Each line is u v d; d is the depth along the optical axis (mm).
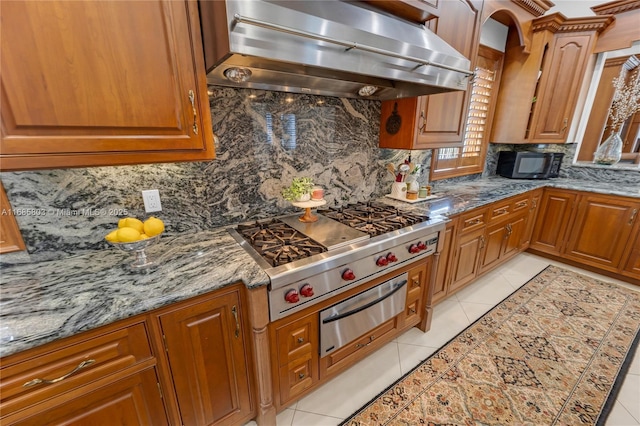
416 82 1371
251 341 1174
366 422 1396
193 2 976
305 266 1140
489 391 1549
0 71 745
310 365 1373
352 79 1494
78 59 825
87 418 872
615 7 2504
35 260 1118
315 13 990
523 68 2688
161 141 1005
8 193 1031
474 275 2434
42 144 826
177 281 1000
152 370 961
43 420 799
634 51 2609
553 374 1649
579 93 2766
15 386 739
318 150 1813
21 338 717
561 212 2893
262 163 1598
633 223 2467
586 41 2584
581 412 1421
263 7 871
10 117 777
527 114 2764
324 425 1383
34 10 750
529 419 1393
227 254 1220
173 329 971
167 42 943
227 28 849
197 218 1459
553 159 2992
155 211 1339
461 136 2180
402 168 2150
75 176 1138
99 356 847
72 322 782
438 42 1450
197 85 1040
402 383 1611
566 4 2930
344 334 1439
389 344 1911
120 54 877
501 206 2443
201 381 1091
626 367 1684
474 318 2158
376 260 1429
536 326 2059
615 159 2889
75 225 1174
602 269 2715
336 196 2000
